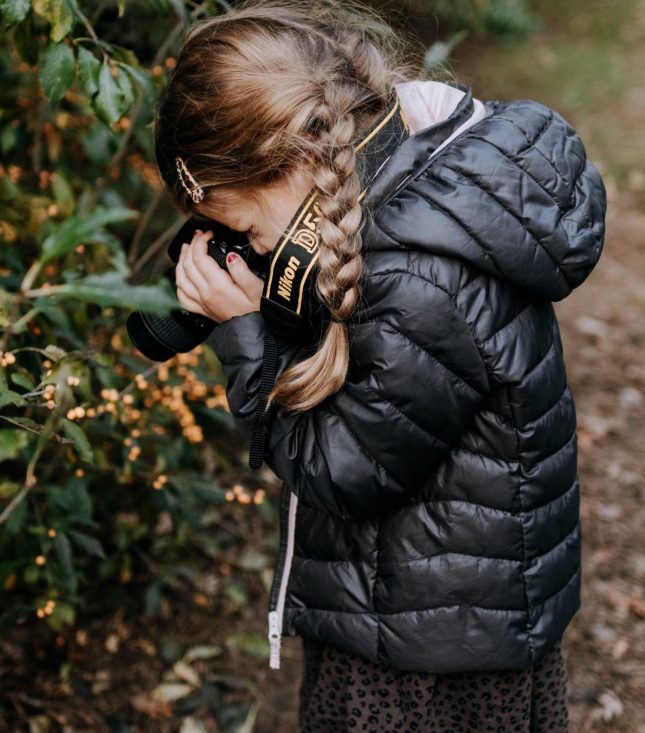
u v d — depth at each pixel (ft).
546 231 3.32
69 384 3.73
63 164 6.94
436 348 3.32
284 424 3.64
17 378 3.77
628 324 11.34
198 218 3.91
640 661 6.60
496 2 24.89
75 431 3.70
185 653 6.46
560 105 20.22
